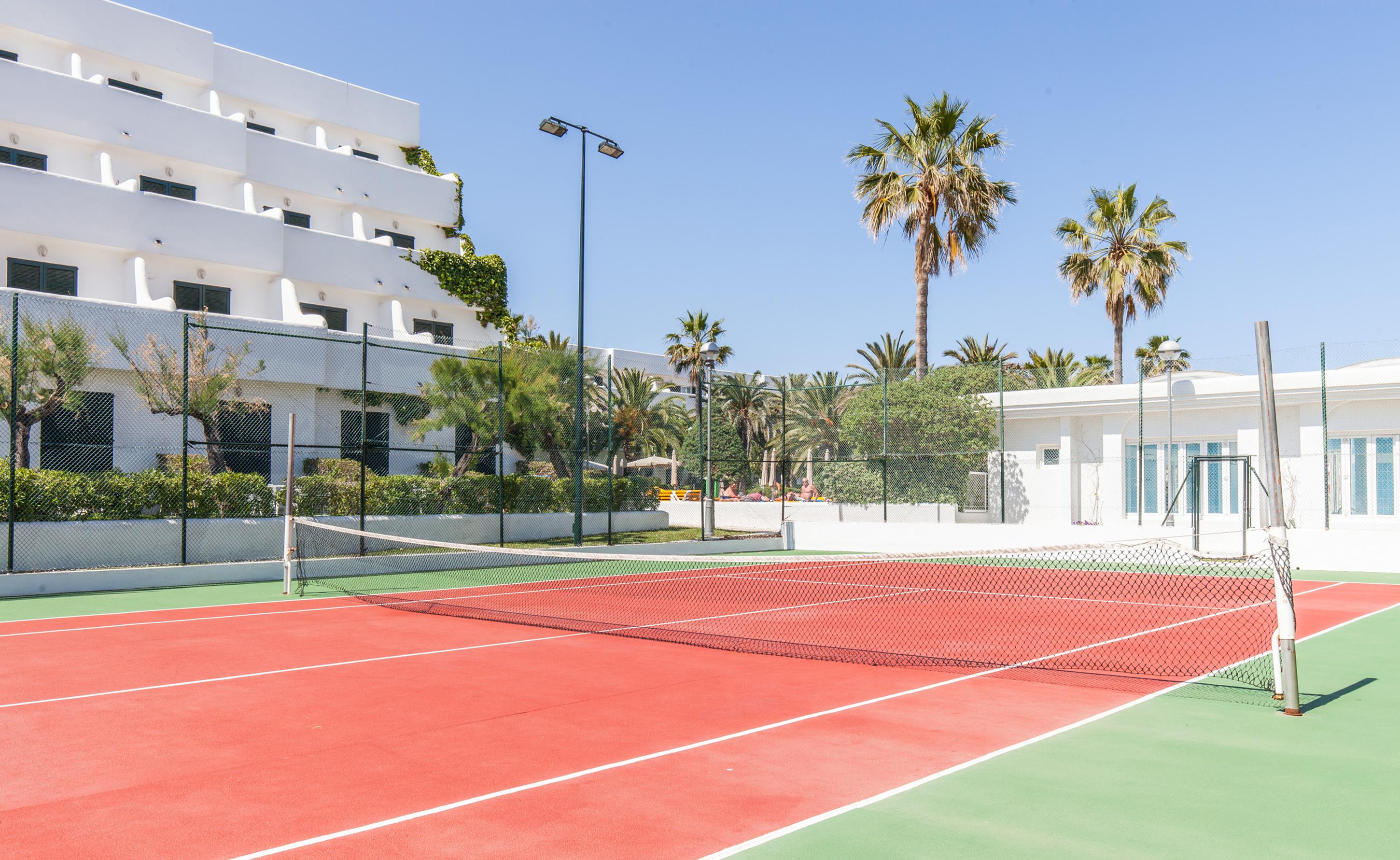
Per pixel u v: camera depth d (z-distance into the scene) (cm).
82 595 1511
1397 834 442
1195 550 2139
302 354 2525
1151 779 528
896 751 588
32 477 1605
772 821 457
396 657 950
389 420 2405
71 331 1925
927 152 3017
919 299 3011
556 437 2603
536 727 653
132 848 423
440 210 3475
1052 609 1395
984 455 2631
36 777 536
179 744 609
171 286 2620
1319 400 2284
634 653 977
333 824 454
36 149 2541
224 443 1756
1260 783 522
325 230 3206
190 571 1653
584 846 423
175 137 2734
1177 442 2572
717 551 2497
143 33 2839
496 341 3428
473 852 417
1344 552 2048
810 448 3025
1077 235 3675
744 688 791
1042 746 601
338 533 1933
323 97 3341
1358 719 679
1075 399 2706
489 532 2266
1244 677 853
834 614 1330
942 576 1997
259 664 907
